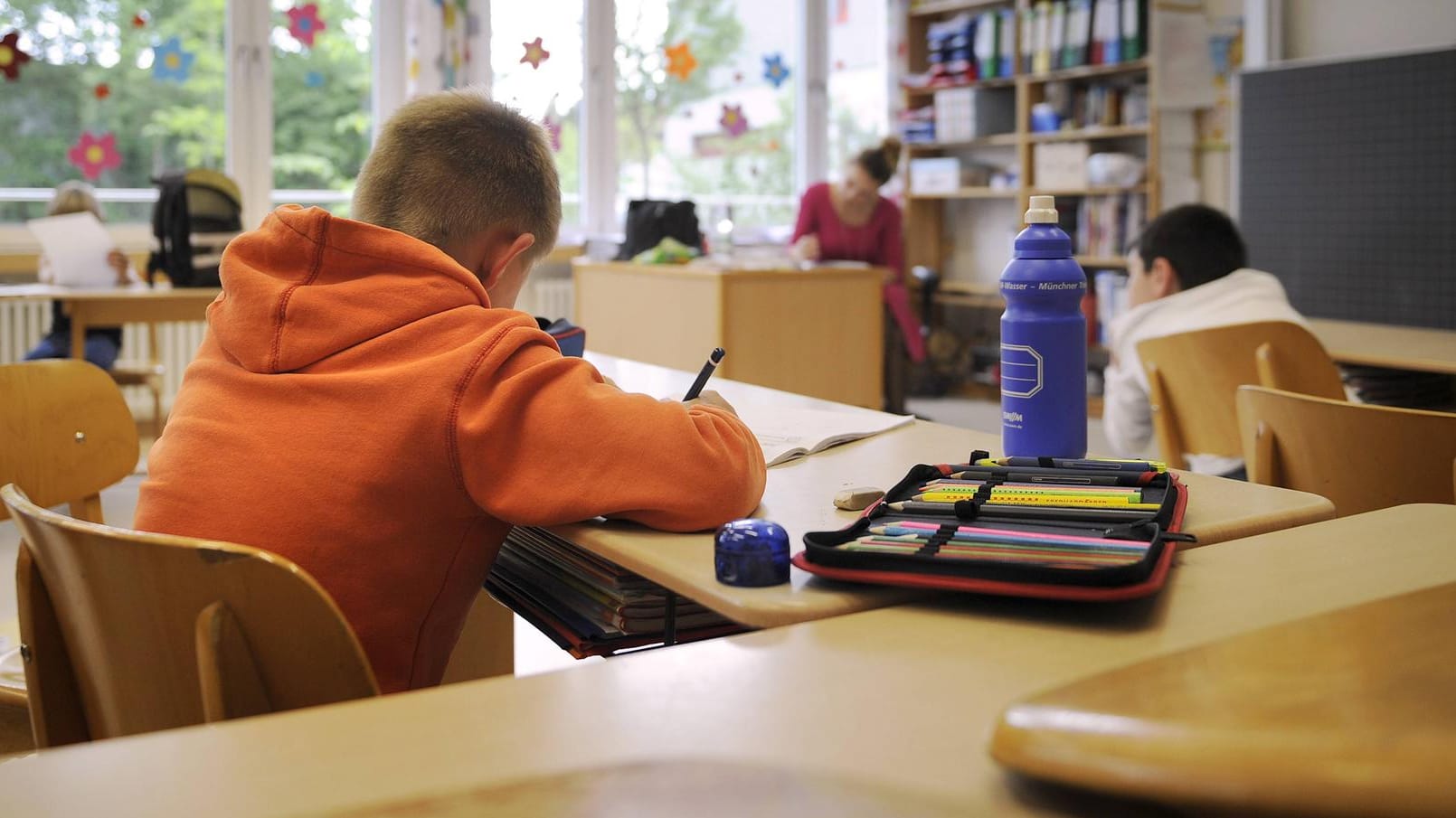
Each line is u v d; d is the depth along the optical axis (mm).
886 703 679
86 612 979
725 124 7000
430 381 1069
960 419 6117
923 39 7188
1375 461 1644
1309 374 2291
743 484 1084
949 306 7371
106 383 1651
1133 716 541
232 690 883
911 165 7074
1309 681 582
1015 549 911
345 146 6121
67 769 588
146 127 5680
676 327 4609
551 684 708
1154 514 982
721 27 6922
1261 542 1019
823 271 4555
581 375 1099
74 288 4465
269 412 1102
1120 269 6316
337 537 1068
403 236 1146
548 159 1304
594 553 1099
